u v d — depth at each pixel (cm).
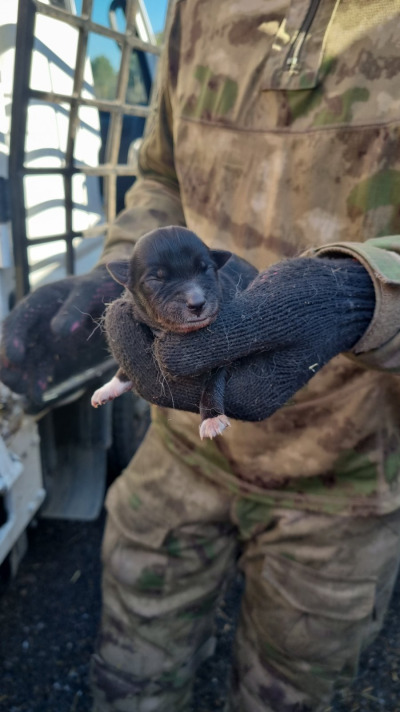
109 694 63
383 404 51
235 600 98
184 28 59
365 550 54
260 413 40
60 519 112
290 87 48
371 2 46
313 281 39
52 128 83
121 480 67
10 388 54
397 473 54
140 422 116
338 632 56
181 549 61
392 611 97
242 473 57
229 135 54
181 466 61
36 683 83
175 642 63
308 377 40
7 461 69
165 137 65
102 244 107
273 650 59
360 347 40
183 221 64
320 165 49
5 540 71
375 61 46
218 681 84
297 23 48
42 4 71
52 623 92
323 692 59
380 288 39
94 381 83
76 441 105
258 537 59
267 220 52
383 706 82
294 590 56
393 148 46
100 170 95
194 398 39
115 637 63
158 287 37
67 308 52
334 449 53
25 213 76
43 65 80
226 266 45
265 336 37
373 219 48
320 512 55
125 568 62
